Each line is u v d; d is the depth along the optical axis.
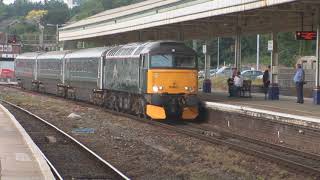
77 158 20.56
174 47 34.91
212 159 20.50
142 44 36.75
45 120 35.84
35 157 18.06
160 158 20.95
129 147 23.97
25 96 62.97
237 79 43.50
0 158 17.95
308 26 45.78
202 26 48.19
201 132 29.55
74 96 54.97
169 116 35.59
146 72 34.75
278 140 26.19
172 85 34.59
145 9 48.81
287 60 109.06
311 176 17.30
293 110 28.62
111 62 42.12
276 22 42.91
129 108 38.62
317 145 23.25
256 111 28.38
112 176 16.80
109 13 64.31
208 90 51.91
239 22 43.50
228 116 31.78
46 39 118.81
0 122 31.39
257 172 18.14
